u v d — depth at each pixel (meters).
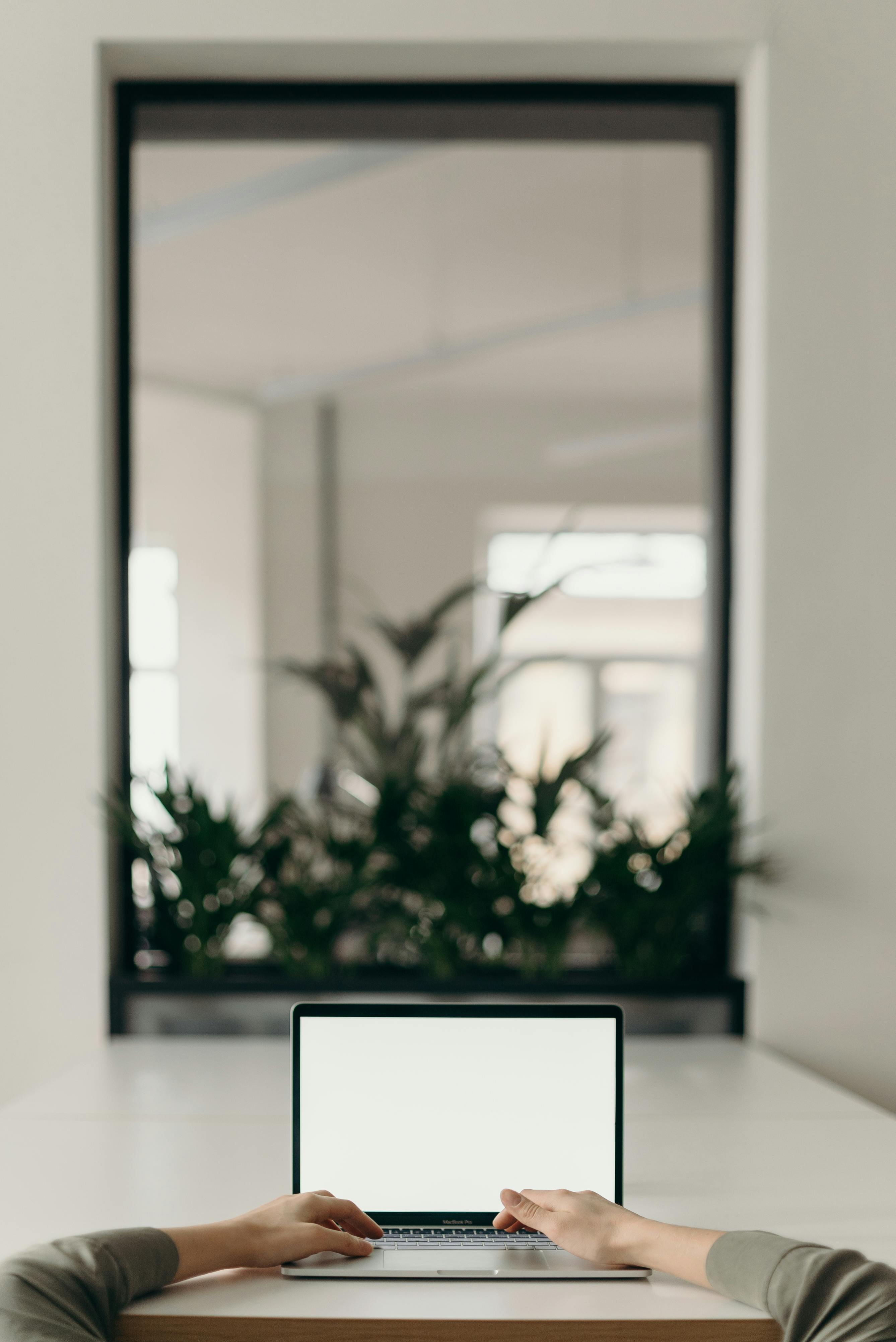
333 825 2.07
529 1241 1.01
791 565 1.90
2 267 1.87
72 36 1.87
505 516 5.19
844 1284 0.82
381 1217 1.03
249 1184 1.16
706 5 1.88
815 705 1.90
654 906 1.86
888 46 1.89
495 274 4.30
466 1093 1.06
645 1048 1.80
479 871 1.91
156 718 5.05
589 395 5.12
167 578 5.10
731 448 2.08
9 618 1.88
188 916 1.92
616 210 3.76
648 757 4.95
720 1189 1.16
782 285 1.89
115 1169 1.20
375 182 3.54
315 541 5.29
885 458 1.90
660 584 5.07
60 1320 0.77
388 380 5.07
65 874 1.88
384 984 1.87
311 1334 0.86
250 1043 1.82
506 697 4.95
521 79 2.03
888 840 1.90
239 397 5.08
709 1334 0.87
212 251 4.14
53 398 1.88
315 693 5.17
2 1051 1.88
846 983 1.89
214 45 1.89
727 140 2.04
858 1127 1.38
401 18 1.88
